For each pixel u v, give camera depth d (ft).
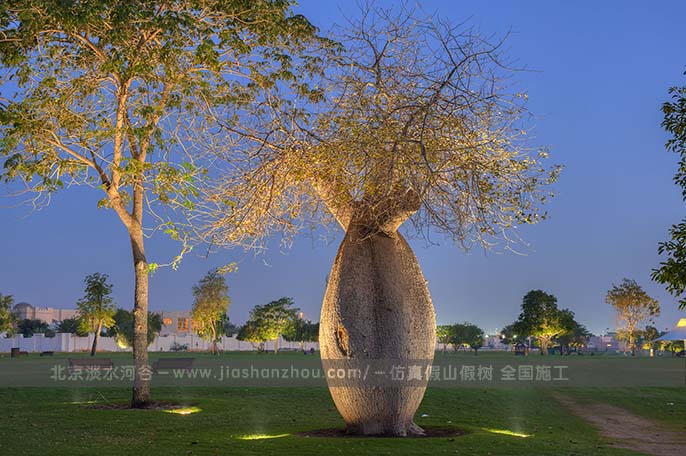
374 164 47.09
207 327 310.04
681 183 51.03
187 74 65.51
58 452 45.09
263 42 64.34
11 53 60.44
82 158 72.18
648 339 389.19
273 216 55.72
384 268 51.67
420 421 66.44
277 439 49.37
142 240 78.43
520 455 43.68
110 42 63.62
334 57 49.65
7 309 297.94
